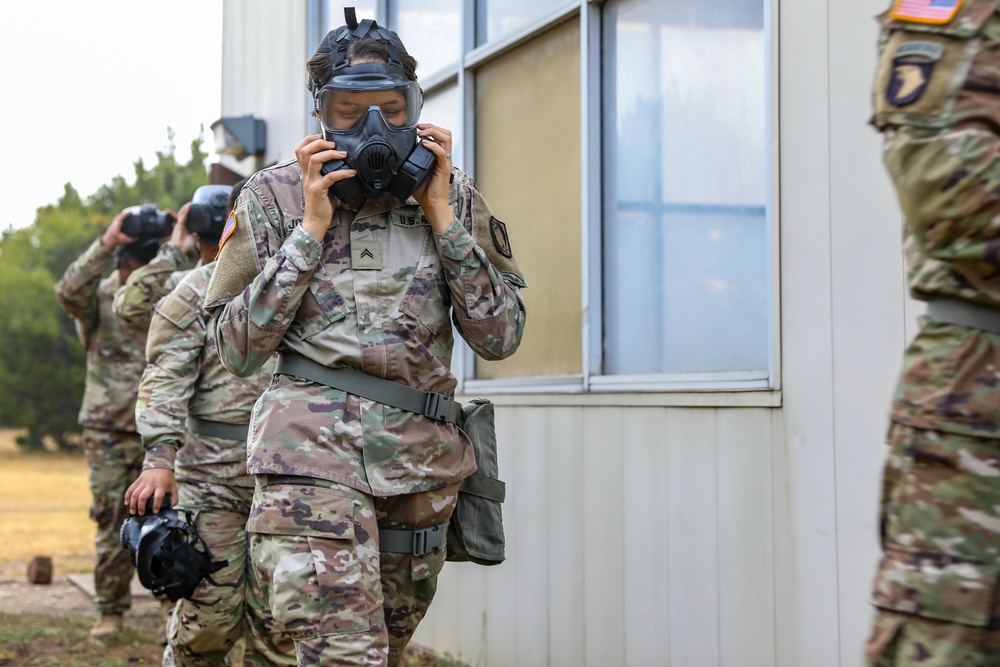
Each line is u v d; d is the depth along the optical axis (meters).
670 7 4.05
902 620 1.84
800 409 3.26
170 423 3.65
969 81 1.81
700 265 3.88
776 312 3.35
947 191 1.79
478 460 3.07
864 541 3.04
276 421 2.73
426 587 3.03
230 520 3.77
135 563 3.43
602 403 4.24
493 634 5.03
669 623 3.82
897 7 1.93
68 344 29.28
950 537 1.81
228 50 9.20
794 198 3.29
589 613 4.30
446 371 2.88
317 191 2.70
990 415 1.81
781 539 3.33
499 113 5.28
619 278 4.33
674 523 3.81
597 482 4.27
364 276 2.79
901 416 1.90
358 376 2.75
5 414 28.53
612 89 4.40
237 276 2.85
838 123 3.15
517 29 5.00
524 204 5.05
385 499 2.79
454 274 2.80
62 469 24.55
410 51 6.25
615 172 4.38
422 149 2.72
